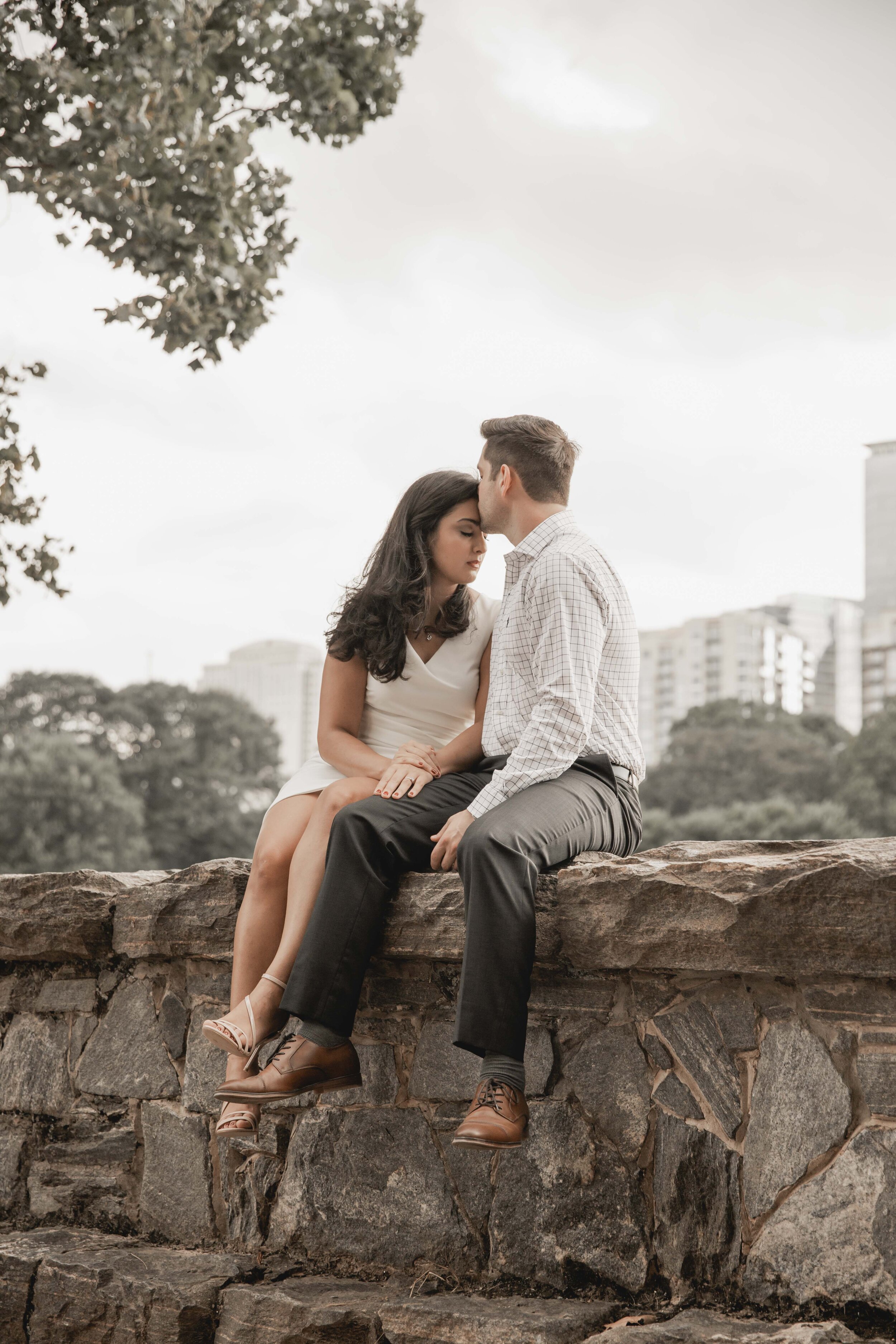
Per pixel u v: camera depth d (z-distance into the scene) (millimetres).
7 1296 3102
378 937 2848
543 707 2779
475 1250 2752
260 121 5797
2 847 47438
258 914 3055
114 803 50094
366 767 3104
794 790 60000
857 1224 2316
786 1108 2443
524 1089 2553
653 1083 2613
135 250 5266
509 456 3109
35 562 5750
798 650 112688
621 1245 2572
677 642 115000
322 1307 2664
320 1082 2750
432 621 3311
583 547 2963
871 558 110188
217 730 62625
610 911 2605
